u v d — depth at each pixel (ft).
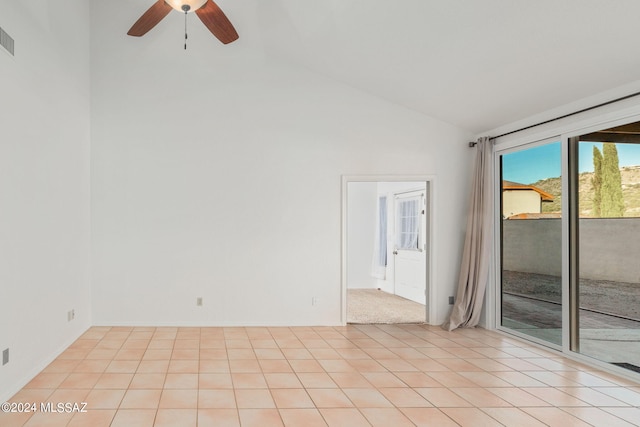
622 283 12.89
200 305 18.63
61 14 14.69
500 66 13.52
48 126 13.57
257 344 16.01
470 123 18.67
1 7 10.58
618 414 10.36
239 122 18.93
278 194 19.01
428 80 16.20
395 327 18.98
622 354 12.90
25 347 11.85
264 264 18.90
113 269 18.28
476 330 18.62
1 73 10.63
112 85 18.35
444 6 11.69
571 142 14.70
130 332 17.35
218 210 18.78
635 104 12.23
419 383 12.26
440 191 19.48
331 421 9.80
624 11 9.69
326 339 16.87
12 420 9.59
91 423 9.49
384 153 19.34
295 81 19.16
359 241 30.27
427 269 19.72
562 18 10.52
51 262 13.78
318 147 19.17
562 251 14.88
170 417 9.85
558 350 15.24
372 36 14.61
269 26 16.49
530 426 9.70
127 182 18.38
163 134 18.60
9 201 11.02
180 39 18.71
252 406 10.53
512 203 17.97
